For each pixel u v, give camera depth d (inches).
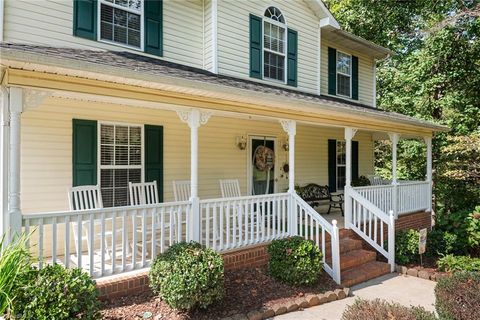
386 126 348.5
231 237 248.7
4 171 161.6
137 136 269.3
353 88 465.7
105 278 174.1
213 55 302.0
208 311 171.3
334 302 201.8
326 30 409.1
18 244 136.1
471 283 145.9
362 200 297.4
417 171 568.1
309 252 210.5
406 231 306.3
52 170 228.8
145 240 187.5
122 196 259.4
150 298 175.8
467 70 477.1
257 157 357.4
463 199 468.1
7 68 144.2
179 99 198.8
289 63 367.2
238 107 226.7
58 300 128.9
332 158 446.3
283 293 199.3
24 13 218.1
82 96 171.3
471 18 466.9
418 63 507.8
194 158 206.5
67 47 218.5
